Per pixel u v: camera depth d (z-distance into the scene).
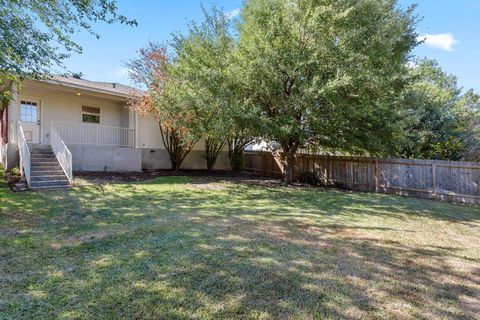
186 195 8.67
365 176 11.12
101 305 2.65
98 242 4.31
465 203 8.45
